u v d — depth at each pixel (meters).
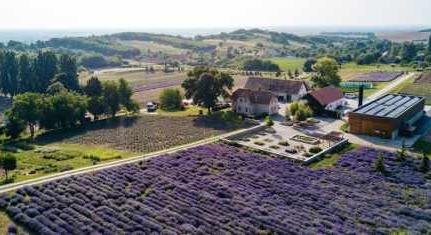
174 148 78.50
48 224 46.72
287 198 56.16
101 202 52.47
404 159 72.25
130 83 170.00
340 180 63.44
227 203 53.44
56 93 111.06
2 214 49.66
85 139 90.88
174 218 48.88
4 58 148.00
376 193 58.81
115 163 68.88
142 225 47.19
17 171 66.00
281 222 48.81
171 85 165.88
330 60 142.88
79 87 146.62
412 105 95.81
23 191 54.97
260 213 51.16
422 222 50.28
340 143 80.44
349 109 113.00
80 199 52.94
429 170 67.50
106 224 46.94
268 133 89.94
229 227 47.34
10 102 146.38
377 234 47.22
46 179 60.41
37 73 148.00
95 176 61.09
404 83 154.00
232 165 68.06
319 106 105.50
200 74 111.00
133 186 57.75
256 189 58.72
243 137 87.00
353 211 52.94
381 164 67.38
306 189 59.53
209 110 110.75
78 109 104.00
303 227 48.00
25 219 47.53
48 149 81.88
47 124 100.19
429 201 56.28
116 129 98.56
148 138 88.81
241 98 109.06
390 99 103.69
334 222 49.84
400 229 48.38
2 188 56.69
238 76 188.50
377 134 86.44
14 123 94.00
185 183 59.62
